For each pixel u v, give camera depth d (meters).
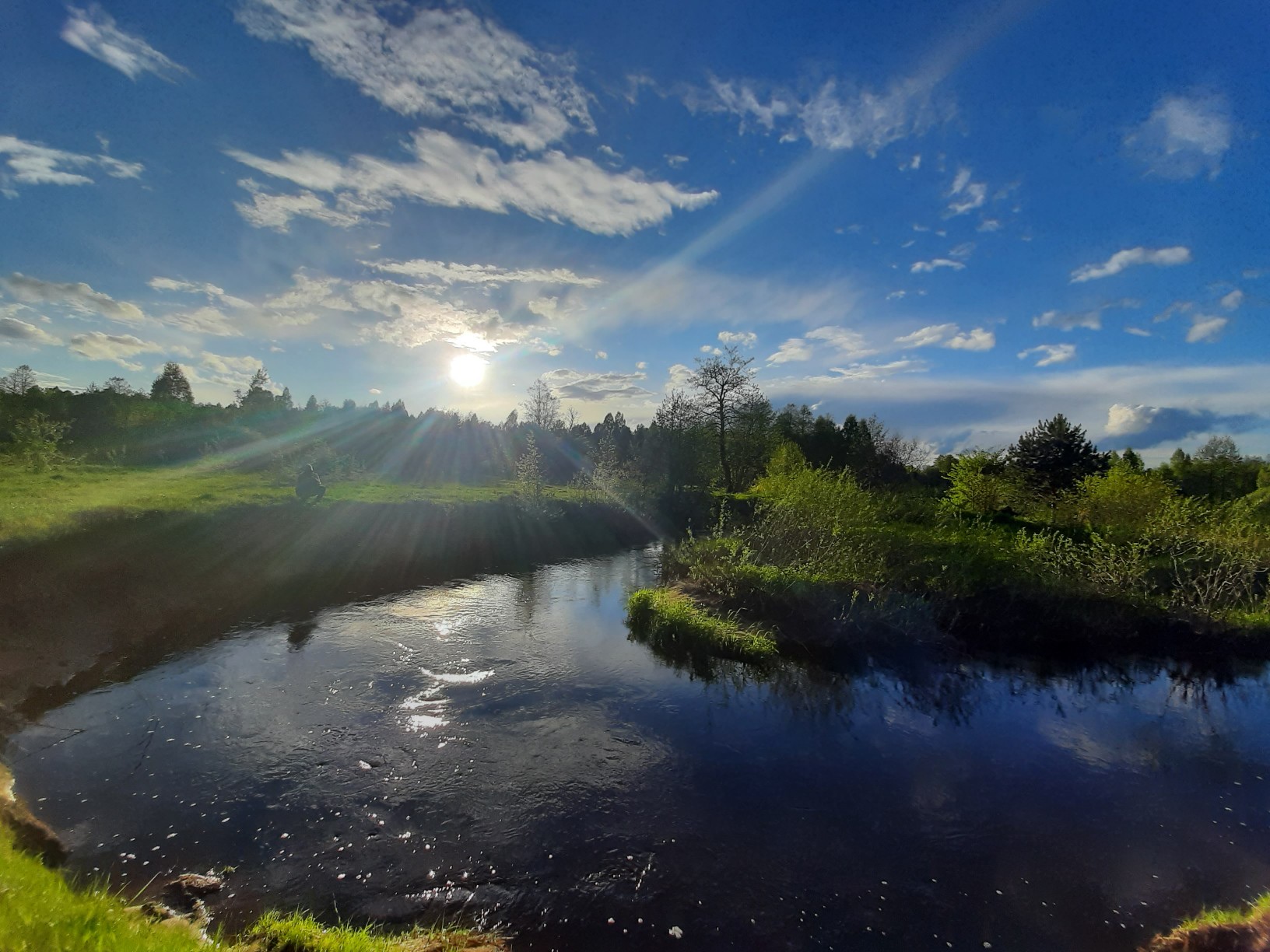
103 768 6.97
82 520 13.48
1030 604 13.20
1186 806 6.94
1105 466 35.72
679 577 16.97
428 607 14.33
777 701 9.67
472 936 4.75
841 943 4.86
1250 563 14.12
